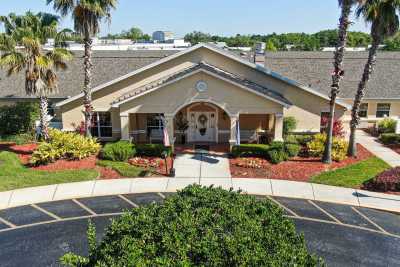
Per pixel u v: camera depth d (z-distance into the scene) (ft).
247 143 93.76
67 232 53.16
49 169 74.64
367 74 75.31
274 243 29.99
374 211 59.47
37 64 78.84
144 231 31.48
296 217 57.21
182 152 86.28
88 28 77.36
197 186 40.65
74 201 62.75
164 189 67.05
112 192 65.87
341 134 92.38
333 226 54.70
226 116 92.84
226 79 79.56
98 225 55.06
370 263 46.09
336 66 71.20
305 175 72.18
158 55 117.70
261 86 89.51
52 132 84.38
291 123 90.89
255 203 36.99
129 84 89.04
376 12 67.97
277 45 364.79
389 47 232.32
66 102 90.33
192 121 93.97
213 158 82.02
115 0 78.95
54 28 80.48
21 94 106.32
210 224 32.35
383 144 92.79
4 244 50.08
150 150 81.35
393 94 105.40
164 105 82.84
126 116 83.97
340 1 67.67
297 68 111.86
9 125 96.37
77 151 78.79
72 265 32.19
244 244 29.45
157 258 28.09
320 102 90.74
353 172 72.84
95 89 88.28
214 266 28.02
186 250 29.12
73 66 111.45
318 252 48.24
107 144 82.07
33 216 57.67
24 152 86.02
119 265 27.73
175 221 32.40
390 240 51.11
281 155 78.13
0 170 72.38
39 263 46.14
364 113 108.58
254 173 73.46
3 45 76.95
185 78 80.69
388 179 65.31
